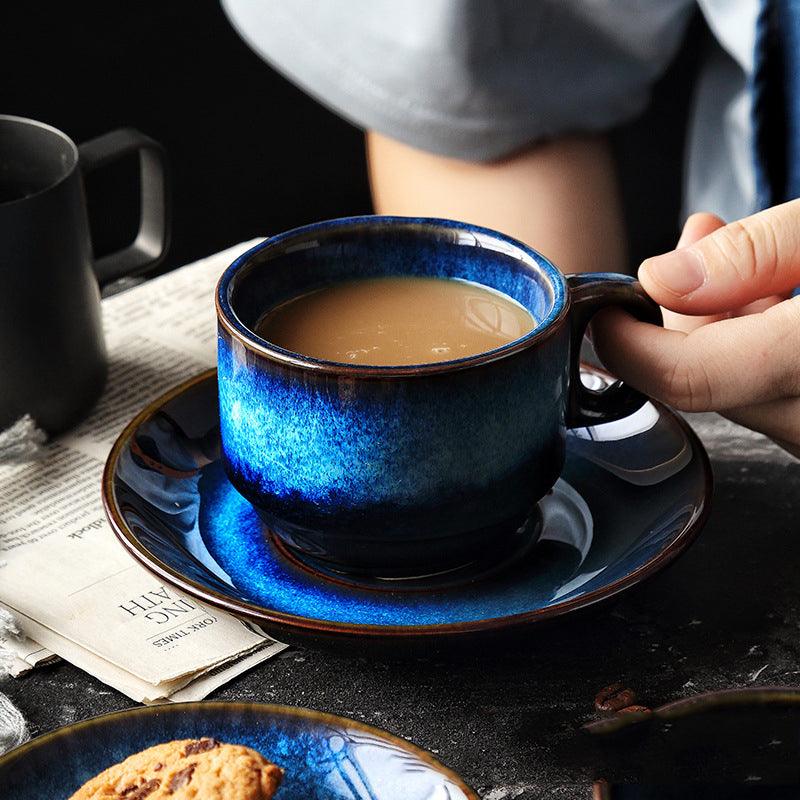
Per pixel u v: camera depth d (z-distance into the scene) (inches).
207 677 26.1
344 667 26.4
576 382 27.5
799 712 24.3
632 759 24.3
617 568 26.5
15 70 70.4
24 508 28.8
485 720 25.6
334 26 41.4
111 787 23.7
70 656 26.3
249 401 26.3
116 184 71.8
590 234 42.5
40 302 29.4
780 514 28.6
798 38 34.4
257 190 75.0
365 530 26.2
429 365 25.6
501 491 26.4
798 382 28.1
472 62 39.4
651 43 41.7
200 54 72.6
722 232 27.9
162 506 27.6
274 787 23.8
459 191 43.1
